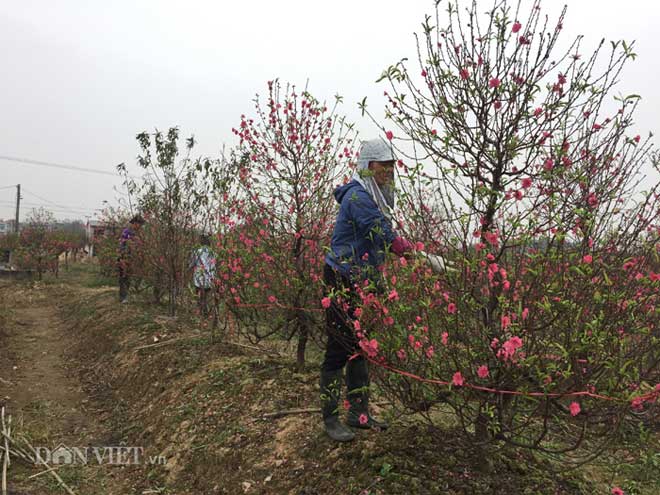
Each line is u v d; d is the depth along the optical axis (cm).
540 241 212
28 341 758
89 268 2053
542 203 208
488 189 204
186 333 604
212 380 423
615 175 212
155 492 318
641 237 205
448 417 322
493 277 208
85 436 415
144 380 496
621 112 208
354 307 261
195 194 665
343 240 269
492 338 210
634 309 204
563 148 204
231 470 308
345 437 280
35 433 402
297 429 320
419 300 212
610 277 204
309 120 424
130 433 414
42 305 1111
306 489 261
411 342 213
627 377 194
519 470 253
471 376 213
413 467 248
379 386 260
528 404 238
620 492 203
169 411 408
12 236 1995
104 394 517
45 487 325
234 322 528
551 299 200
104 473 351
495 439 222
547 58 214
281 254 412
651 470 260
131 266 856
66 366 629
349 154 424
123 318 705
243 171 450
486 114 224
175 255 707
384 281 235
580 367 197
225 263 466
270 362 447
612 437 203
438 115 228
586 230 199
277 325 437
